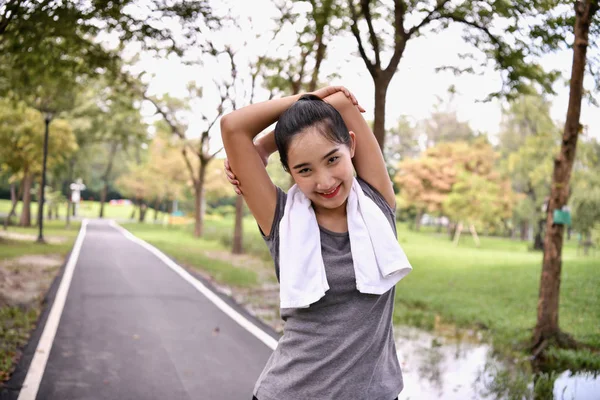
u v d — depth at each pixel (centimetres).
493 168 3525
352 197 160
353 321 156
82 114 2531
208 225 4034
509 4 593
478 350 625
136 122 2920
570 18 582
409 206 4216
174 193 4128
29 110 2292
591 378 504
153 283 1141
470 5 642
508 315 792
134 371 538
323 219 162
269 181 165
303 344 158
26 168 2506
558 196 616
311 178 151
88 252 1808
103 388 486
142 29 685
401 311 848
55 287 1037
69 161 3534
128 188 4628
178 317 799
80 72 956
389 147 4997
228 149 163
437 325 766
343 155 151
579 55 587
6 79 1005
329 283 155
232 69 1477
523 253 2350
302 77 1189
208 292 1048
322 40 832
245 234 2722
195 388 496
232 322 778
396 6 712
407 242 3088
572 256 1551
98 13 646
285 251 155
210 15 691
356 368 157
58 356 578
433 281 1169
